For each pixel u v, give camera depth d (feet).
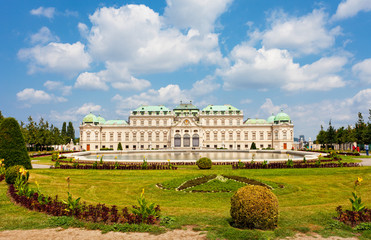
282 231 48.96
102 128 449.89
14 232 49.39
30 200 66.74
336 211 62.34
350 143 386.93
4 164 118.73
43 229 50.90
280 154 297.74
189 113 486.79
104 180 117.29
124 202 80.38
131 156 274.36
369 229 49.85
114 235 47.57
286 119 445.78
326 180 114.83
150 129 451.53
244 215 50.19
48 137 356.79
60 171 139.44
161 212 64.03
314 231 49.78
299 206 73.82
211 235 46.73
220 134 450.30
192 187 94.32
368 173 127.54
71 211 57.36
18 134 130.00
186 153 323.78
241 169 147.64
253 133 448.65
